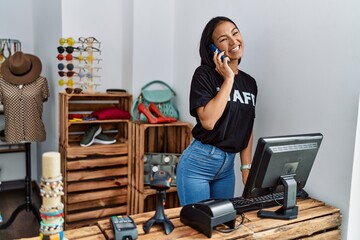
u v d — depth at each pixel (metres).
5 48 3.69
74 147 2.67
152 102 2.87
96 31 3.04
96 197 2.78
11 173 3.90
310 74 1.67
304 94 1.70
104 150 2.77
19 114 2.78
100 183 2.79
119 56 3.18
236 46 1.63
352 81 1.47
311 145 1.40
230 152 1.64
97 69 3.08
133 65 2.92
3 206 3.41
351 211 1.51
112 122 3.00
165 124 2.69
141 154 2.66
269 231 1.29
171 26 3.03
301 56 1.71
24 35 3.85
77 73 2.84
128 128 2.88
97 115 2.81
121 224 1.18
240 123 1.64
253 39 2.03
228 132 1.60
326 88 1.59
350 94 1.48
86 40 2.88
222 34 1.61
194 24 2.68
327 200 1.61
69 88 2.75
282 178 1.38
